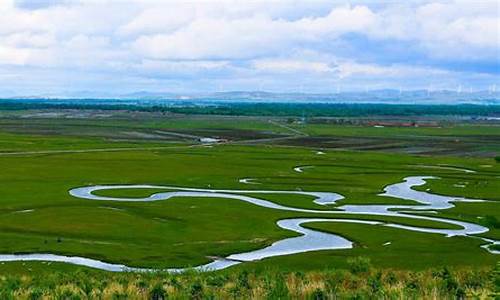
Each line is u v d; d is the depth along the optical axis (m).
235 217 89.50
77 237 75.56
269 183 124.88
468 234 80.62
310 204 101.50
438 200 108.31
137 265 62.94
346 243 74.69
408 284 35.22
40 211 90.50
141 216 89.00
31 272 57.69
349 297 29.97
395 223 87.62
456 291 30.92
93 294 32.22
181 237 76.50
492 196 112.94
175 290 32.84
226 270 56.22
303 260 63.91
